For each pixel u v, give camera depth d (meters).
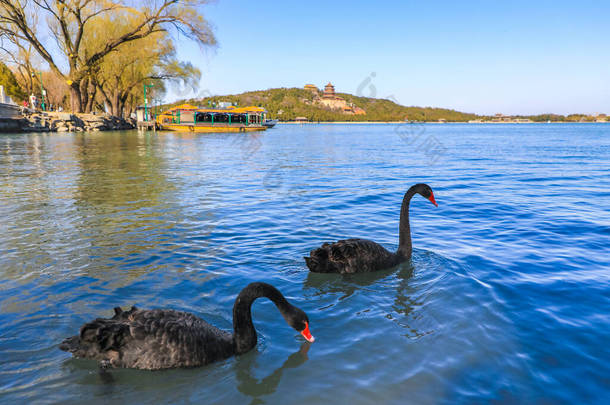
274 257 6.17
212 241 6.90
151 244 6.69
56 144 28.47
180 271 5.54
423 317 4.33
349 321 4.27
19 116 40.62
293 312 3.74
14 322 4.14
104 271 5.52
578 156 24.58
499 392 3.13
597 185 13.19
